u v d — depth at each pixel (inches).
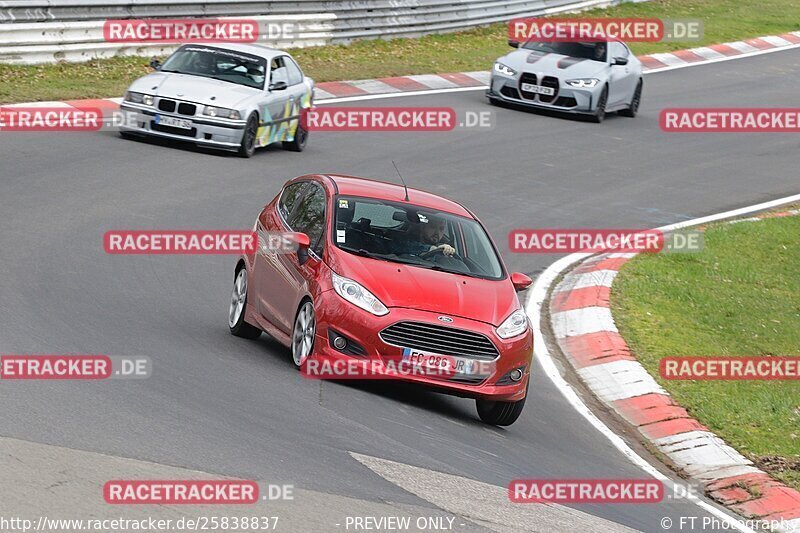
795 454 1451.8
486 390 1332.4
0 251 1743.4
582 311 1923.0
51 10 3171.8
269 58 2854.3
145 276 1771.7
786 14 6235.2
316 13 3971.5
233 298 1588.3
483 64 4190.5
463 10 4618.6
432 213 1519.4
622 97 3757.4
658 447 1450.5
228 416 1137.4
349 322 1316.4
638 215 2704.2
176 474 949.8
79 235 1921.8
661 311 1972.2
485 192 2721.5
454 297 1366.9
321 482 992.2
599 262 2268.7
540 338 1822.1
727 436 1483.8
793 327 1988.2
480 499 1045.8
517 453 1263.5
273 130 2792.8
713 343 1849.2
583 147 3319.4
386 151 2987.2
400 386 1450.5
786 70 4972.9
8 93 2859.3
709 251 2406.5
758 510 1289.4
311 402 1250.6
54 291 1587.1
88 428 1029.8
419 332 1317.7
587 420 1488.7
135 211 2133.4
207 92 2682.1
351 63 3850.9
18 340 1310.3
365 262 1385.3
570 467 1263.5
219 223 2149.4
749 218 2746.1
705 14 5890.8
